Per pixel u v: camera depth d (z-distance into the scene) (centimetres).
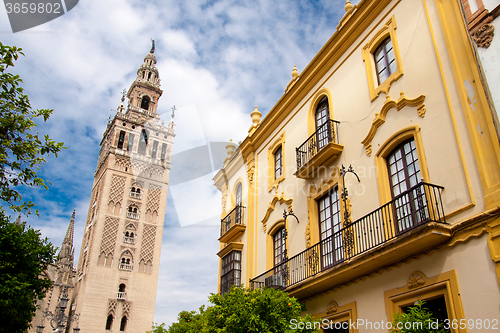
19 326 1255
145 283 5375
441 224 739
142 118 6462
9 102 945
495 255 672
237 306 920
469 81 798
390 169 960
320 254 1079
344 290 978
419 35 954
